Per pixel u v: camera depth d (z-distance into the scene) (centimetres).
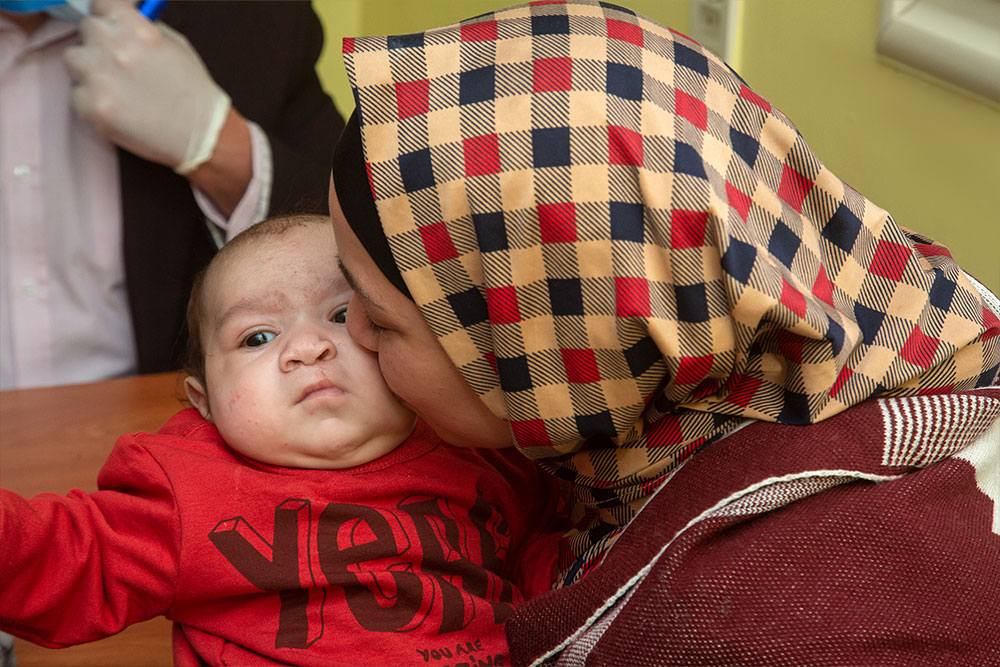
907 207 120
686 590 60
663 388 67
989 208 109
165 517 74
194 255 143
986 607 61
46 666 93
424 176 63
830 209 67
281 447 80
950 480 65
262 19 153
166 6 146
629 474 70
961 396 67
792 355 63
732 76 67
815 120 131
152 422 117
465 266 64
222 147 133
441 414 73
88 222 137
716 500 64
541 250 62
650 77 63
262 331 84
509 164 61
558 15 64
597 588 65
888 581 60
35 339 137
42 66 133
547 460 73
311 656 74
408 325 69
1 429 115
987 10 106
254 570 74
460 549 82
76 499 75
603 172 61
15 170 132
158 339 139
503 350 65
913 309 67
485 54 63
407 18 212
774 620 58
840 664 58
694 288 61
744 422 68
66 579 72
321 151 158
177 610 77
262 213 138
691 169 61
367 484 80
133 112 126
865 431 65
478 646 77
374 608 76
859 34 121
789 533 61
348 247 68
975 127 109
